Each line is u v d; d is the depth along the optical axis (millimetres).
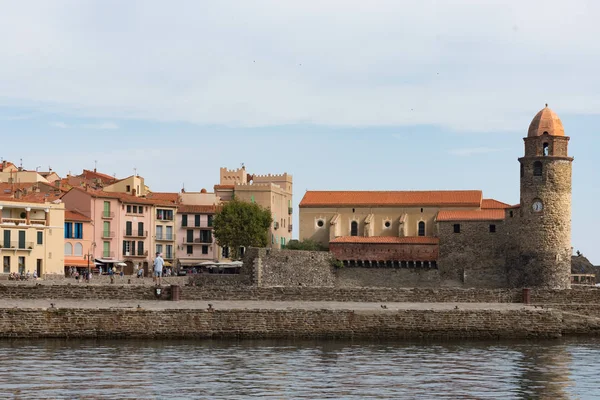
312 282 187125
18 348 95875
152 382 79812
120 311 104125
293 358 93062
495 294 127000
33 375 81500
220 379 81625
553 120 183875
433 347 102625
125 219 196750
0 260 163625
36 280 154250
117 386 77875
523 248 183875
